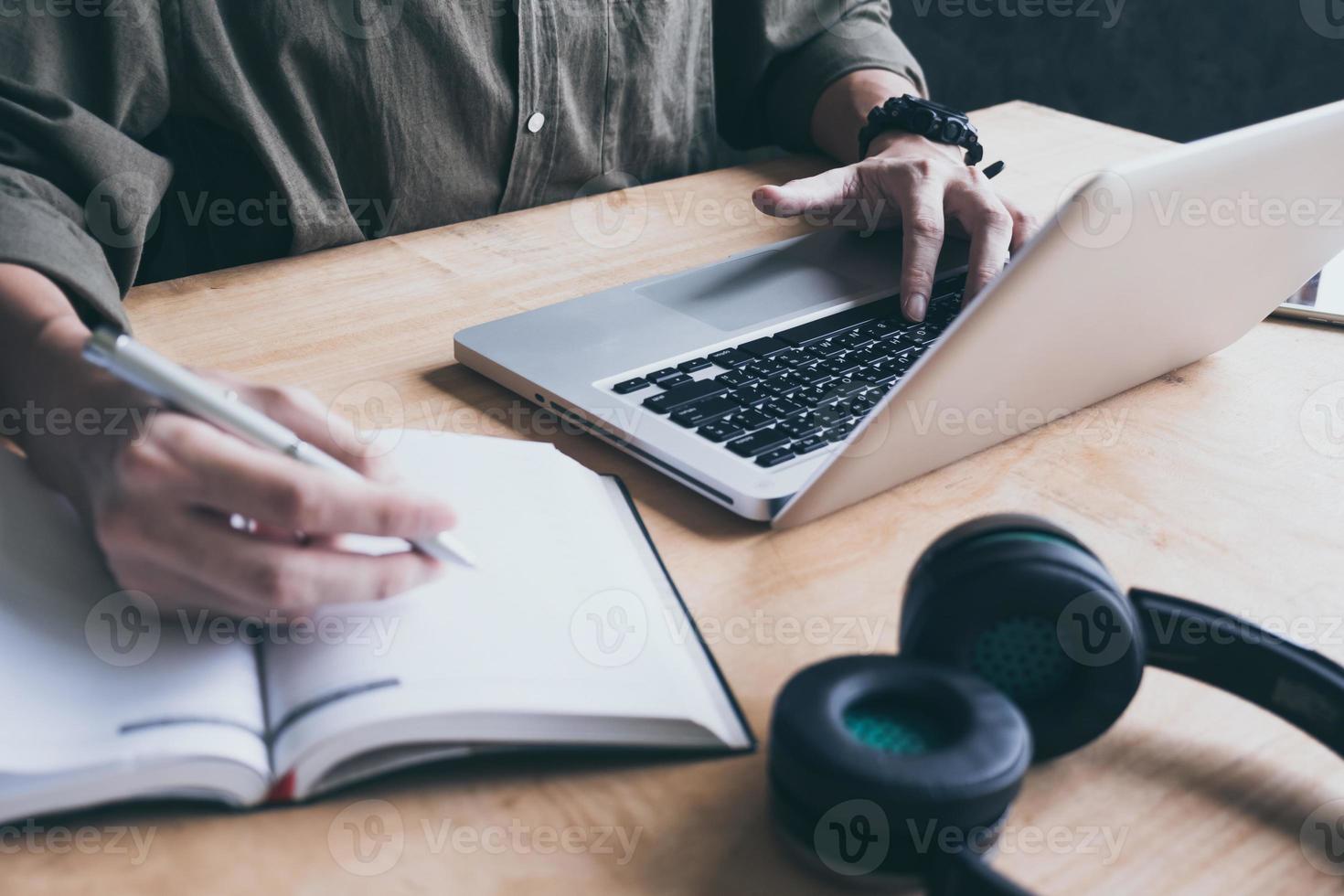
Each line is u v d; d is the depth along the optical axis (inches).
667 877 13.5
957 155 37.2
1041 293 18.4
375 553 17.4
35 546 16.7
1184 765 15.5
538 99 41.7
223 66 33.7
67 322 19.5
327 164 36.6
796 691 13.7
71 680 14.3
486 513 19.0
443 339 27.4
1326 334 29.5
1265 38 72.9
